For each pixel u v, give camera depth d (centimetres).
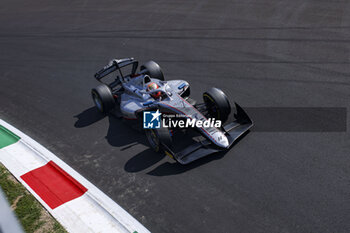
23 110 955
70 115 889
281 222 469
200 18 1525
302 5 1488
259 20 1381
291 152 609
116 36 1480
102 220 507
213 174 582
